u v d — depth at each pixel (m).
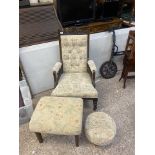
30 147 1.76
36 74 2.32
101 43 2.47
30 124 1.51
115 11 3.08
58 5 2.46
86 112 2.14
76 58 2.23
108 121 1.71
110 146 1.74
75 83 2.00
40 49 2.15
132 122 2.00
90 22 2.90
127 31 2.59
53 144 1.78
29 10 2.29
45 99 1.75
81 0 2.61
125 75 2.47
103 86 2.61
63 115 1.55
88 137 1.62
